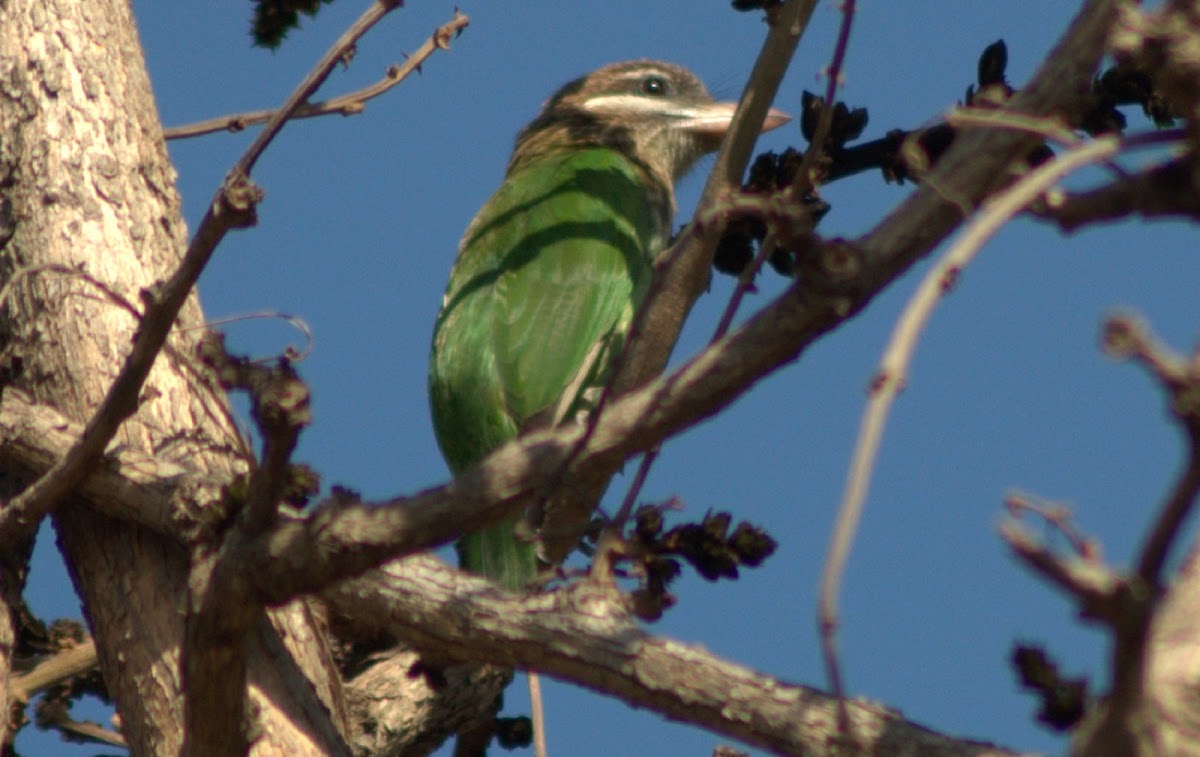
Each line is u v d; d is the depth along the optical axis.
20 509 9.10
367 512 6.98
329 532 6.93
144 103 10.99
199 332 10.16
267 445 6.73
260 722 8.72
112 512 9.33
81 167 10.56
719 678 7.57
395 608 8.20
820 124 7.38
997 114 5.51
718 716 7.53
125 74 10.98
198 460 9.69
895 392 4.67
